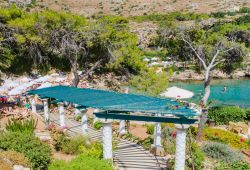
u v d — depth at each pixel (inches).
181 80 2256.4
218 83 2167.8
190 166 637.3
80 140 695.1
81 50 1159.6
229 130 1149.7
